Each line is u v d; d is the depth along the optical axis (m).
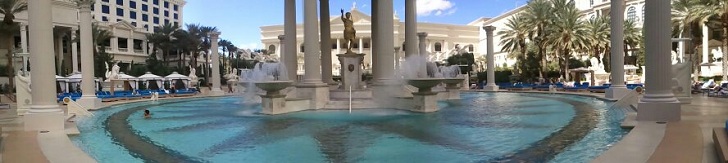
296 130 11.85
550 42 52.03
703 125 10.43
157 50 89.31
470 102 22.70
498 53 100.44
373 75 25.25
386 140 9.99
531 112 16.33
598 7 80.31
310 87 18.62
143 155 8.70
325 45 25.41
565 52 52.00
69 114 16.84
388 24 18.98
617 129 11.05
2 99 34.56
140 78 49.31
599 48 57.47
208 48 82.50
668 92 11.84
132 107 22.72
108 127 13.38
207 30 81.00
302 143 9.73
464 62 73.88
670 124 10.72
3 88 46.28
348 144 9.53
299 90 18.88
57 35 64.62
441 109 18.16
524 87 41.47
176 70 78.75
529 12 54.03
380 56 19.05
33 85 12.09
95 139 10.91
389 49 18.97
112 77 45.88
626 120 11.89
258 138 10.55
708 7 41.03
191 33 80.00
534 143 9.30
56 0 62.41
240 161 7.95
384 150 8.78
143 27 102.31
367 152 8.60
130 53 83.94
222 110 19.12
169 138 10.80
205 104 23.91
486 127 12.00
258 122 13.94
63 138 10.41
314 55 19.11
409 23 24.30
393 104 18.36
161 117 16.34
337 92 20.66
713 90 23.58
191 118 15.70
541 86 39.88
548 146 8.91
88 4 22.28
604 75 48.78
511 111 16.91
